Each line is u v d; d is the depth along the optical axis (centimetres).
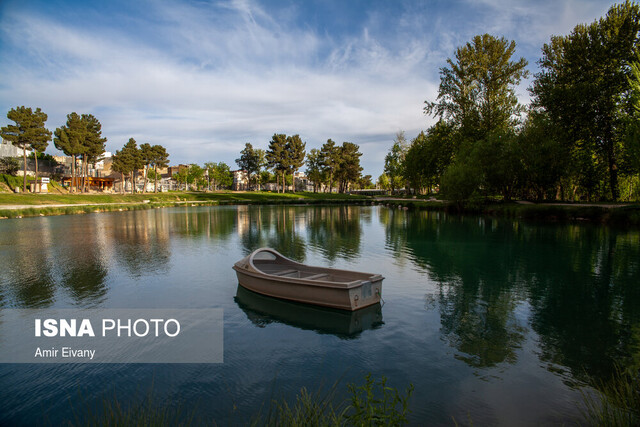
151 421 511
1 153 8162
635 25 3441
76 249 2044
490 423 510
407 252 1911
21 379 661
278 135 10869
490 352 746
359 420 402
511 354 737
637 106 2628
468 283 1285
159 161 10769
